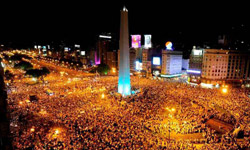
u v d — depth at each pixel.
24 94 61.53
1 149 6.78
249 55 90.94
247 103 51.00
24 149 26.94
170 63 110.81
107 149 27.03
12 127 35.03
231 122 42.09
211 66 87.81
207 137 33.34
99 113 42.81
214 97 57.69
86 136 31.33
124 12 62.31
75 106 48.84
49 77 107.31
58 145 28.47
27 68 116.19
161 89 70.94
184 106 50.69
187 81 100.06
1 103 7.23
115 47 171.25
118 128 34.91
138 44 129.88
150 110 47.12
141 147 27.84
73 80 94.62
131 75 120.38
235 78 90.88
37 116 41.03
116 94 65.19
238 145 29.95
